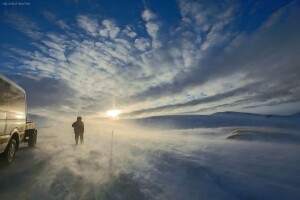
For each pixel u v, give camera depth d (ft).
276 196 16.60
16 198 17.07
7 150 27.53
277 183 18.58
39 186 19.97
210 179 21.56
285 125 249.55
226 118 327.88
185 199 17.74
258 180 19.43
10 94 27.68
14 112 29.43
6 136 26.68
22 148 43.45
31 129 45.21
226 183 20.10
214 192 18.89
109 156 35.83
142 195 18.48
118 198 17.66
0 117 24.64
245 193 17.92
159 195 18.53
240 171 22.44
